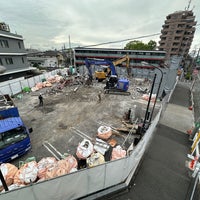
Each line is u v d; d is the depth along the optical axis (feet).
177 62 81.15
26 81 65.51
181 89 76.38
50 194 14.35
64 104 49.55
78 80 79.82
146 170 23.20
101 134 29.50
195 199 18.63
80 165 22.66
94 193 17.83
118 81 61.31
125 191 19.21
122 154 23.81
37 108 45.93
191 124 38.78
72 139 30.27
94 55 142.41
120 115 41.91
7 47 76.74
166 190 19.83
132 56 131.13
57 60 187.21
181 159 26.07
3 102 38.40
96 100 54.19
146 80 89.20
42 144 28.48
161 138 31.99
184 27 151.12
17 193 12.48
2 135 22.85
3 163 21.67
